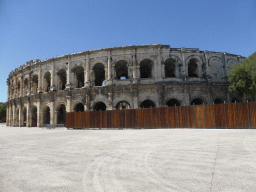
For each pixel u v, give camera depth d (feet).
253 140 47.60
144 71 157.69
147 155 34.30
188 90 124.88
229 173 23.07
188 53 132.67
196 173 23.43
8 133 97.25
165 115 101.81
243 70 104.94
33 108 162.81
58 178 22.81
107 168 26.63
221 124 88.17
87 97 128.47
